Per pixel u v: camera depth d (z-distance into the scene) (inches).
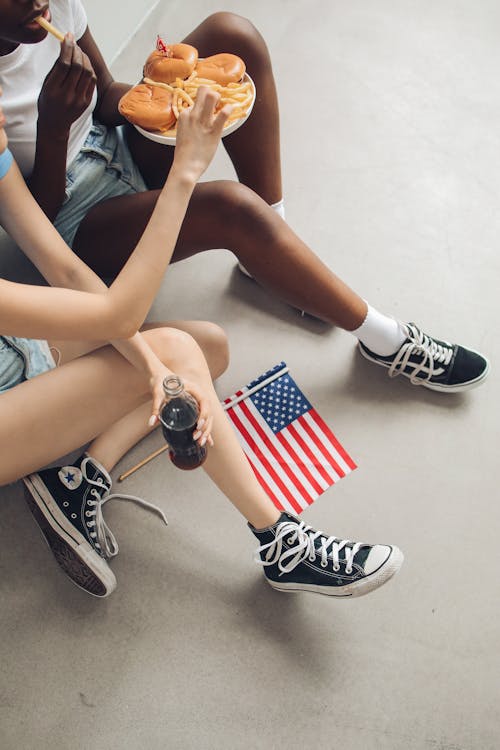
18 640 66.8
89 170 66.6
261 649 65.8
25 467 56.6
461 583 68.2
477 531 70.6
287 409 76.9
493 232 88.3
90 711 63.7
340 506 72.1
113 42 100.9
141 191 72.0
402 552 69.7
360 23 107.0
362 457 74.5
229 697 63.9
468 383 75.7
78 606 68.1
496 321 82.0
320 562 63.6
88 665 65.5
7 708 64.1
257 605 67.7
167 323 70.6
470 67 102.4
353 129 97.0
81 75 50.9
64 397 53.9
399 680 64.3
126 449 72.2
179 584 68.9
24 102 58.4
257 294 84.0
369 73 102.2
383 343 74.3
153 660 65.5
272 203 77.2
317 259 67.7
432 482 73.0
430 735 62.1
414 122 97.4
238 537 70.9
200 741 62.4
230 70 61.9
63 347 63.6
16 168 51.3
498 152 94.6
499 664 64.7
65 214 66.9
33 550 70.6
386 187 92.0
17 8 46.5
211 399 57.6
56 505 65.2
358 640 66.0
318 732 62.4
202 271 85.8
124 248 65.8
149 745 62.3
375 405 77.2
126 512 72.4
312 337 81.3
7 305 45.7
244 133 70.6
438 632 66.1
